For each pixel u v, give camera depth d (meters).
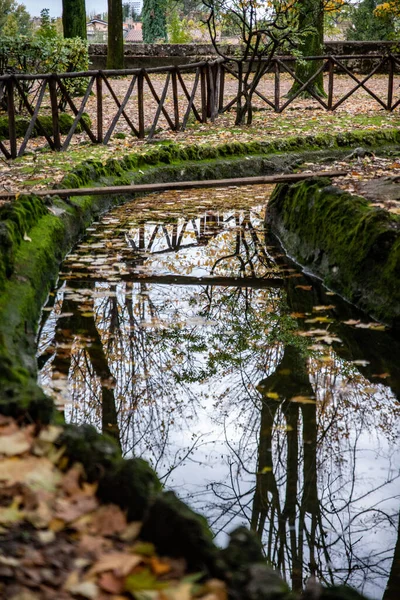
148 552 2.20
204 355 5.00
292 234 7.32
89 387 4.44
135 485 2.40
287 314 5.72
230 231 8.20
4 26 31.72
